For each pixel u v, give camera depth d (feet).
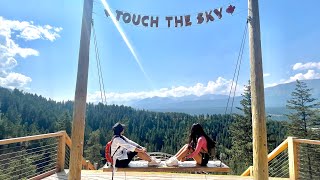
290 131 81.66
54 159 20.39
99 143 146.61
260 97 13.73
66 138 21.09
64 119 155.53
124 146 14.38
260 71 13.84
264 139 13.60
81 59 14.01
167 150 166.30
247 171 22.67
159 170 14.03
